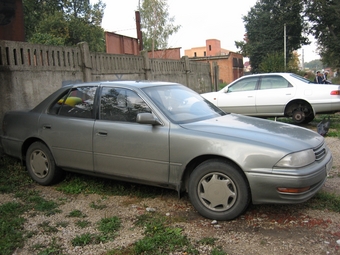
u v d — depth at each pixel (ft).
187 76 46.93
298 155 11.64
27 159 17.30
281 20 134.82
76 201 14.89
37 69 23.62
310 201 13.96
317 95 29.68
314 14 122.72
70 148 15.62
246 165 11.75
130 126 14.07
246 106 32.71
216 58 131.95
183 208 13.80
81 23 108.47
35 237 11.62
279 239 11.04
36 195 15.65
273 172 11.47
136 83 15.39
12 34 27.94
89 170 15.31
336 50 121.29
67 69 26.27
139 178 14.03
